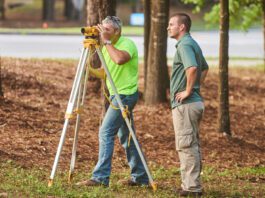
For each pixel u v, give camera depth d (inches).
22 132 1045.8
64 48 2516.0
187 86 760.3
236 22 1891.0
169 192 805.2
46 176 853.8
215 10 1859.0
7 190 770.2
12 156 923.4
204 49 2775.6
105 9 1066.7
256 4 1630.2
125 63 788.0
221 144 1125.7
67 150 992.9
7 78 1421.0
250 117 1403.8
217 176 935.7
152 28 1360.7
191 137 775.7
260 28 3909.9
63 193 759.7
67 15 4343.0
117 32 785.6
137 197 773.9
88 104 1327.5
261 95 1696.6
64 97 1387.8
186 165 784.9
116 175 888.9
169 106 1342.3
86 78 783.7
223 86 1161.4
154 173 919.7
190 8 4702.3
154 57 1355.8
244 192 842.2
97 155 994.1
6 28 3580.2
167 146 1086.4
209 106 1422.2
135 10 4640.8
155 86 1357.0
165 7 1343.5
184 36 774.5
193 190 786.8
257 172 976.3
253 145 1147.9
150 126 1202.0
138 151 797.2
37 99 1322.6
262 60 2453.2
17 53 2250.2
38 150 966.4
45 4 4237.2
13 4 4781.0
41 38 2950.3
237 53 2706.7
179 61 770.8
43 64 1734.7
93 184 795.4
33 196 747.4
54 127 1108.5
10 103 1200.2
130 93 793.6
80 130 1117.1
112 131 793.6
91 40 771.4
